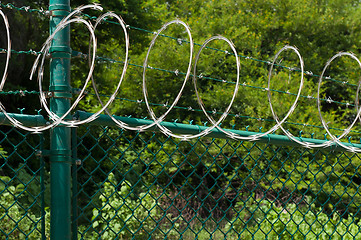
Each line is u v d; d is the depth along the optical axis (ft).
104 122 8.55
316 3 65.72
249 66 54.65
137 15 45.75
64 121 7.88
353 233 19.10
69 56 8.11
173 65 52.42
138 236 20.88
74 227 8.47
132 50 49.03
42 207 8.25
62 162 7.99
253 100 46.78
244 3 62.64
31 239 17.97
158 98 52.37
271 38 63.21
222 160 47.67
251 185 45.73
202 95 50.88
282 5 62.80
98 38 45.03
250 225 25.52
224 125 48.91
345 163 42.60
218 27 58.44
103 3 42.27
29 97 39.17
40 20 39.29
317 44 64.95
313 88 49.32
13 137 35.12
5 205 18.58
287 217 20.97
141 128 8.75
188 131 9.45
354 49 62.18
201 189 48.37
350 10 64.85
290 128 44.34
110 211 20.79
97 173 38.96
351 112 54.60
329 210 43.34
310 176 42.78
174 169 46.62
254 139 10.11
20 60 36.63
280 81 46.44
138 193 32.14
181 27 55.31
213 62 52.95
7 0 34.12
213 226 31.58
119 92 50.06
